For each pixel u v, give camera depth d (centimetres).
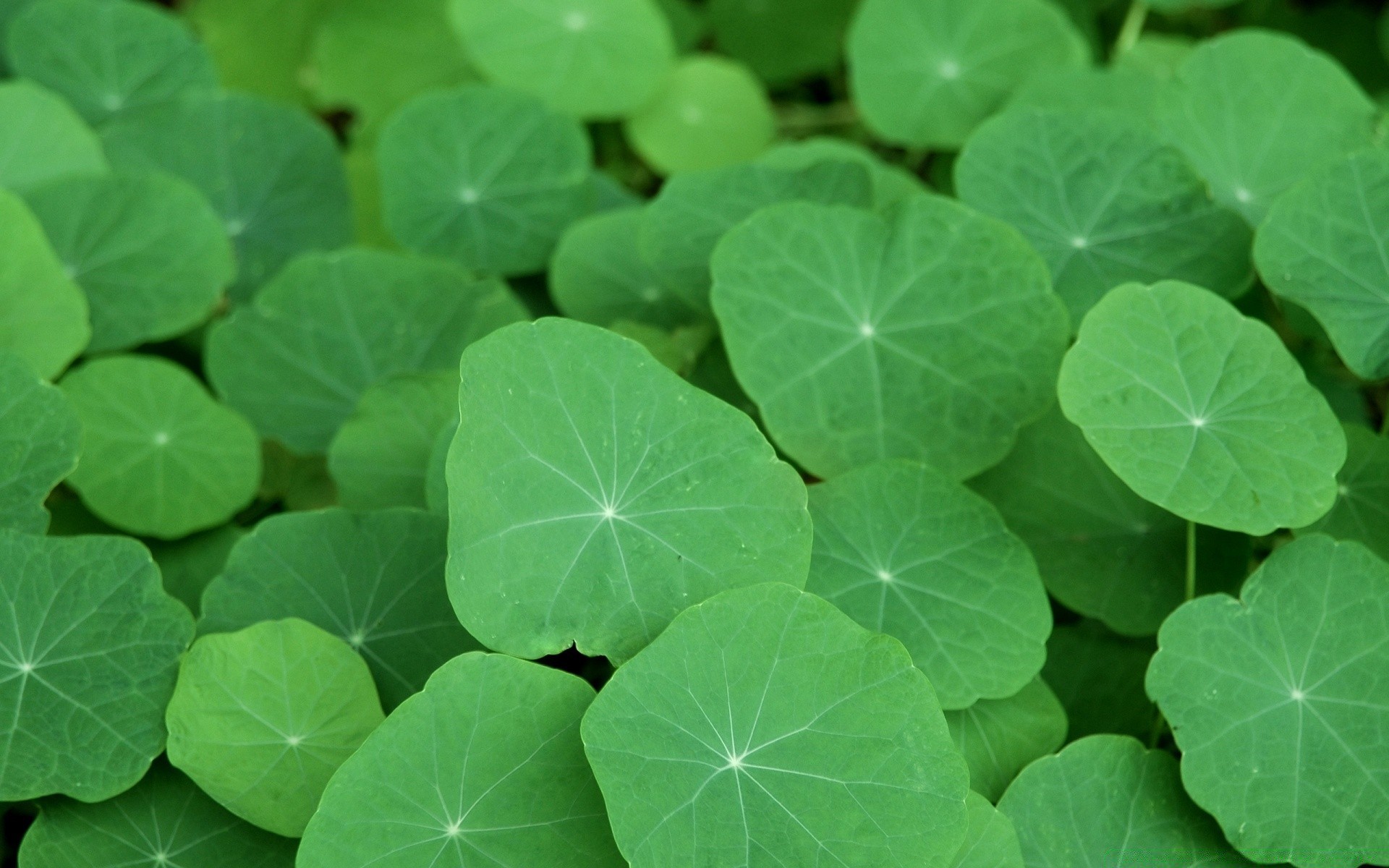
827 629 64
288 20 91
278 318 75
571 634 64
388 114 87
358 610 67
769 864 63
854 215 71
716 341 73
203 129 80
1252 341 68
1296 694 66
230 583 67
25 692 65
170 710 65
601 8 84
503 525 64
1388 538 69
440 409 71
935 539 68
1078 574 70
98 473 72
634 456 65
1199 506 66
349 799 63
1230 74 76
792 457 69
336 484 72
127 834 65
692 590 65
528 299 79
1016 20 82
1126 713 70
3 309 71
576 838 64
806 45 94
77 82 82
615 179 84
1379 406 77
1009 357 70
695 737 63
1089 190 73
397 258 76
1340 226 71
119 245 75
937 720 63
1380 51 94
